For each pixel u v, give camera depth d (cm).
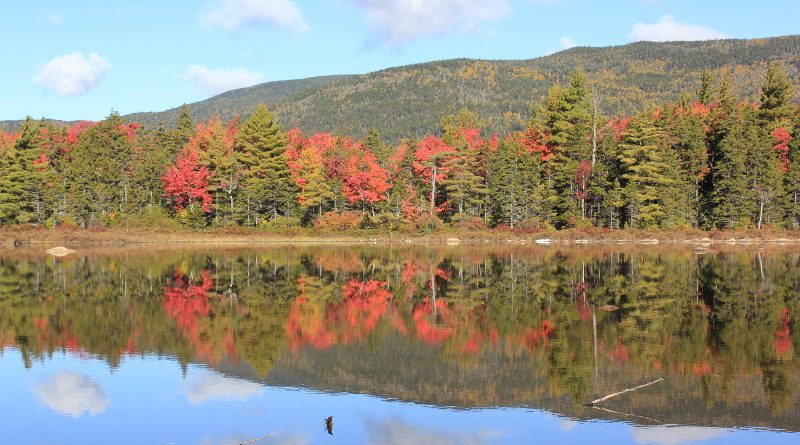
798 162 8331
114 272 4925
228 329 2811
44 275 4731
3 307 3347
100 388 1992
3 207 8406
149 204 9444
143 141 10581
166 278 4556
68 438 1611
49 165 9819
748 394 1894
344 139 12400
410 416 1761
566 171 8700
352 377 2116
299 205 9262
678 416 1731
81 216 8831
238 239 8538
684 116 9144
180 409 1812
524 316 3038
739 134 8406
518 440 1591
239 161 9494
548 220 8819
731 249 6938
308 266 5384
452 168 9025
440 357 2345
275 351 2431
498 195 8750
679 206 8431
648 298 3491
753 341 2486
